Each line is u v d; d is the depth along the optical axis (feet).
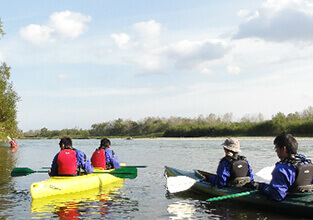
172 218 15.99
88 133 387.75
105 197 21.27
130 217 16.20
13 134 111.65
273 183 16.25
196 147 96.58
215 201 19.57
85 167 24.54
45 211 17.42
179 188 20.95
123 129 345.10
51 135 405.59
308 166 15.96
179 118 316.40
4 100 97.19
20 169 25.88
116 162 28.73
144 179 29.50
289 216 15.84
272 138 162.30
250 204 17.76
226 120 266.98
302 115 203.82
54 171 23.81
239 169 19.01
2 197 21.21
